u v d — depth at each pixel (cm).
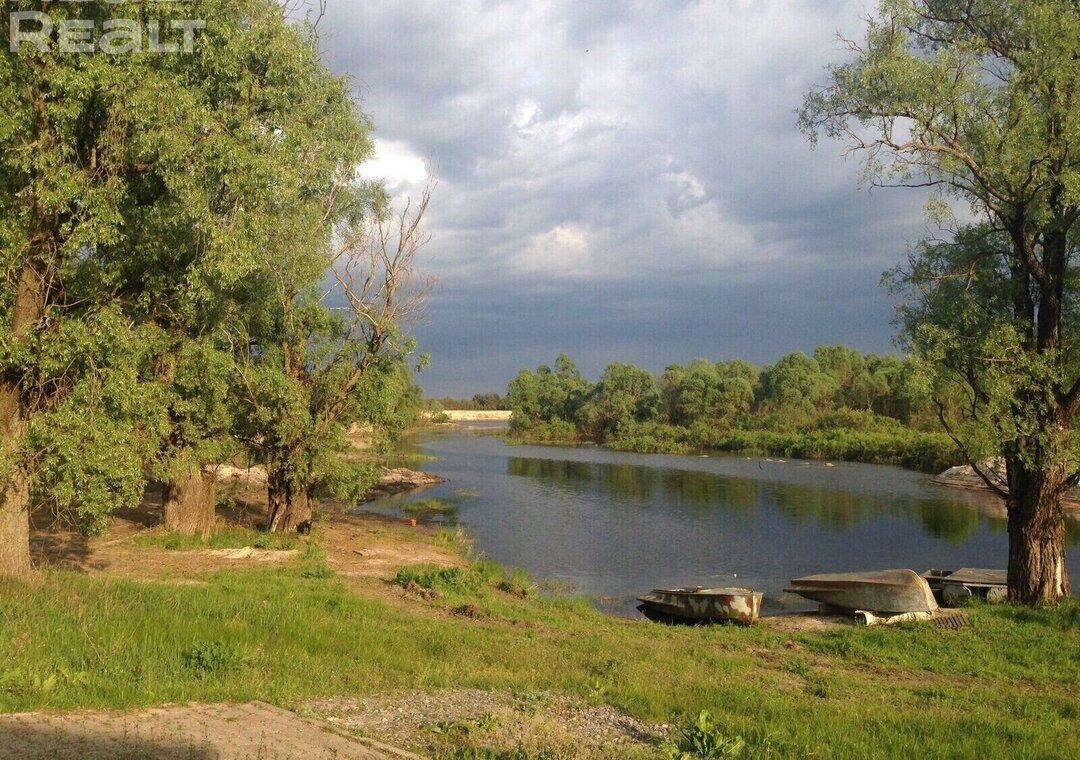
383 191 2639
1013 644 1523
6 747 601
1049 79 1605
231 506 3206
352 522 3322
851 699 1141
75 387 1272
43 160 1195
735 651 1534
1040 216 1662
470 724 802
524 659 1240
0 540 1357
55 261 1333
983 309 1864
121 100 1256
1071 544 3058
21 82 1246
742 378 9931
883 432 7638
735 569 2667
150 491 3578
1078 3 1634
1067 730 997
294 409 2388
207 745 654
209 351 1956
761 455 7994
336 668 1044
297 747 679
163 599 1309
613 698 1019
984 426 1730
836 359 11019
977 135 1728
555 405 11256
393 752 705
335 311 2581
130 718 716
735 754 759
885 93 1695
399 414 2808
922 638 1577
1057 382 1702
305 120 2031
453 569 2056
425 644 1294
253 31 1576
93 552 2094
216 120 1411
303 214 2242
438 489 4931
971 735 918
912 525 3581
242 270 1409
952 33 1820
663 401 10056
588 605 2058
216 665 941
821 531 3412
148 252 1495
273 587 1697
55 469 1261
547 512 3938
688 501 4384
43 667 848
